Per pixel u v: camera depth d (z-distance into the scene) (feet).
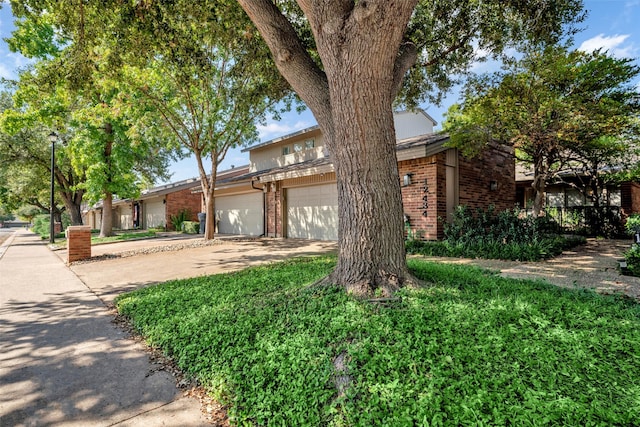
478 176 35.60
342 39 11.78
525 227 25.93
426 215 30.22
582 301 12.00
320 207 42.45
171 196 78.02
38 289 20.66
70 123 54.34
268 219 50.11
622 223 37.63
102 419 7.50
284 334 10.04
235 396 7.88
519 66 24.88
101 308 16.37
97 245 46.47
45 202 110.32
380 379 7.39
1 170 70.95
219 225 65.72
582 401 6.39
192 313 13.10
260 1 13.64
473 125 27.53
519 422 5.93
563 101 22.80
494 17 22.63
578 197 46.85
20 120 48.39
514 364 7.53
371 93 12.06
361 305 11.06
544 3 19.62
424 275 15.15
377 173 12.66
